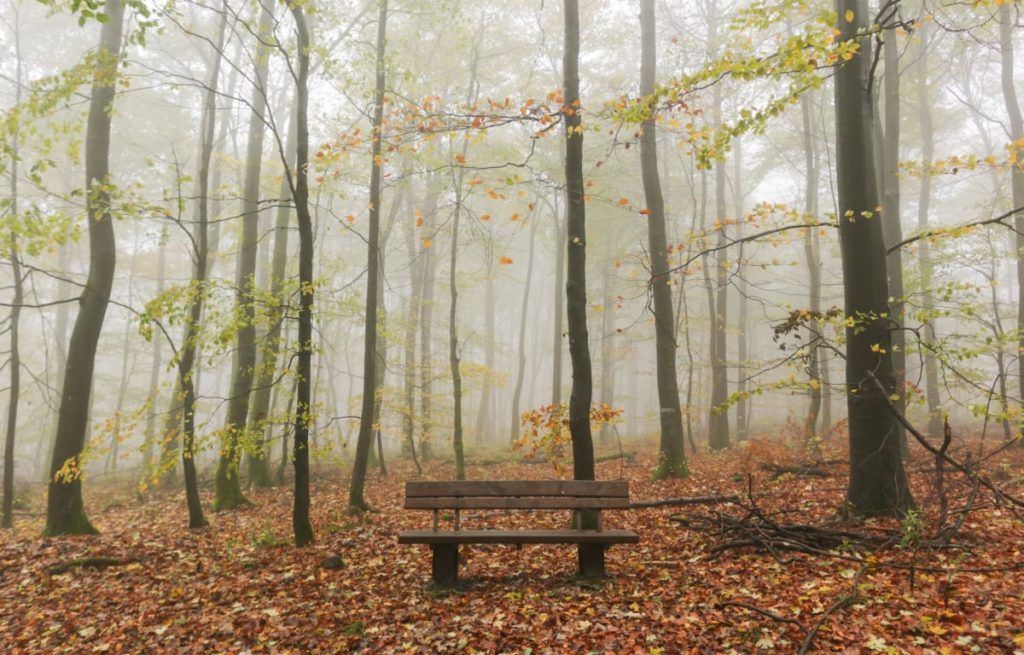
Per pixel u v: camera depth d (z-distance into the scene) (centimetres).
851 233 734
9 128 820
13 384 1131
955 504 751
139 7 708
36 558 749
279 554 761
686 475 1253
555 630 471
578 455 739
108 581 671
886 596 479
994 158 724
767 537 629
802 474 1122
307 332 809
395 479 1563
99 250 987
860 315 712
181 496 1443
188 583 660
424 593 575
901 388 878
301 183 800
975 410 734
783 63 595
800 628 439
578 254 768
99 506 1412
